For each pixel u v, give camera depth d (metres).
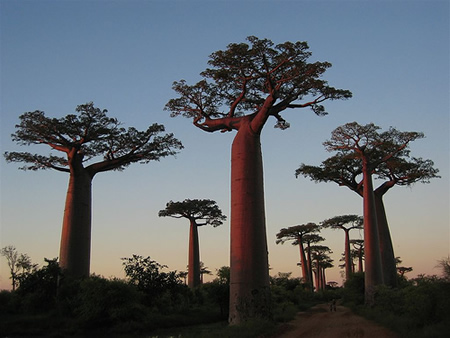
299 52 18.78
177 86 21.53
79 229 26.08
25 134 26.42
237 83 20.92
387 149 30.64
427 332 11.80
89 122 26.17
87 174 27.58
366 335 14.39
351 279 36.97
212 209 44.44
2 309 21.47
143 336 17.86
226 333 14.18
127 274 24.17
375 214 29.55
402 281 33.03
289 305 32.88
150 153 30.36
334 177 33.81
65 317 20.53
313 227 56.09
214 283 26.89
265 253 18.30
